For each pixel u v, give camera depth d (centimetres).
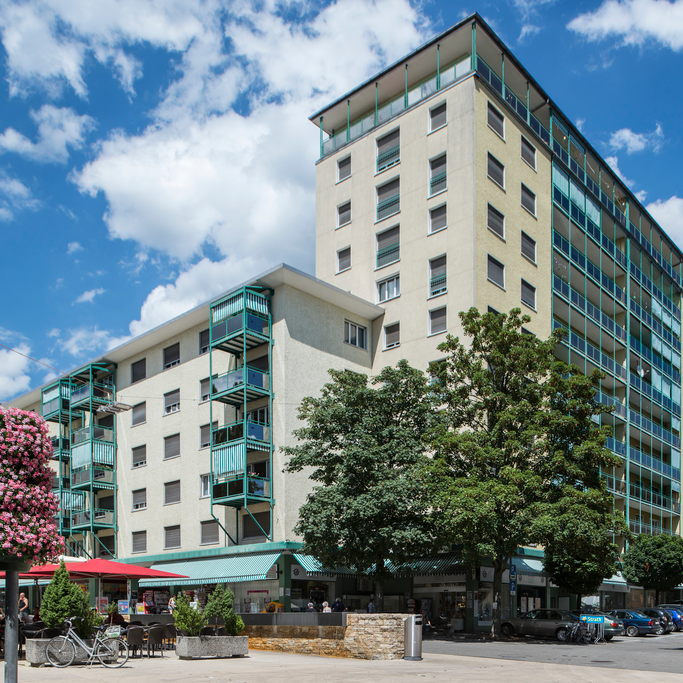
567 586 3503
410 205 3875
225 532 3338
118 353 4247
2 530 1084
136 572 2234
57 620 1672
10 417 1151
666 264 6197
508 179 3906
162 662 1725
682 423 6062
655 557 4631
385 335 3834
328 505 2608
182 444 3769
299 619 2133
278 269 3275
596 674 1616
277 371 3316
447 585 3303
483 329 2984
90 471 4069
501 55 4066
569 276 4556
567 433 2712
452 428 3148
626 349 5159
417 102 3962
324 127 4691
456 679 1420
